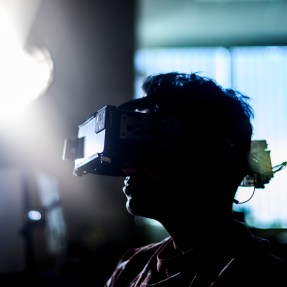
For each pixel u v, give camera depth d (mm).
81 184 3334
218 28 4992
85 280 2549
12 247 1994
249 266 820
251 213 3906
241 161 965
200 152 918
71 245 2904
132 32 3627
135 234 3385
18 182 2078
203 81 980
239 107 982
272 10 4574
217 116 941
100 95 3549
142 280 981
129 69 3596
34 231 2154
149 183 921
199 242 922
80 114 3475
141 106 953
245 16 4719
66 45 3555
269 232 3629
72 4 3598
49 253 2299
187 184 922
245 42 5176
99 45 3609
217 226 923
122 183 3398
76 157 1050
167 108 927
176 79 983
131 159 875
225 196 945
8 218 2029
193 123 921
